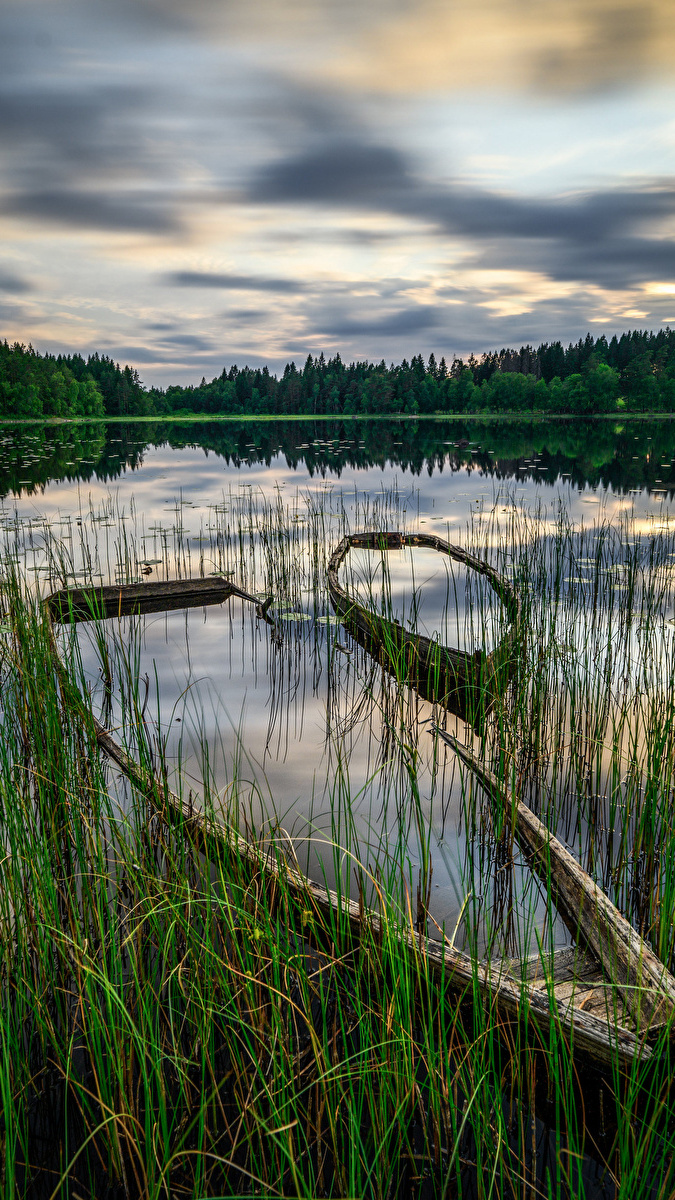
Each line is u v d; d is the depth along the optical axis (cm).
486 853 320
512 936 263
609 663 496
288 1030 209
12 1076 197
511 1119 198
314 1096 201
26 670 419
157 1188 164
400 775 392
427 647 529
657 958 239
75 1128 199
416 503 1414
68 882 251
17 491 1633
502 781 345
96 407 7769
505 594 656
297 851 310
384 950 209
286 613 713
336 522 1201
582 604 664
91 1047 196
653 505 1315
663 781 307
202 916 236
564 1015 204
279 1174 175
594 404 7806
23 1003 222
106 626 680
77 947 208
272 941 224
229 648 619
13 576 546
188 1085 203
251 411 9894
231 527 1166
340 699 505
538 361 9456
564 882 273
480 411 8662
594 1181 180
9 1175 173
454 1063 211
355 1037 217
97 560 843
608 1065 195
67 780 325
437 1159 187
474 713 441
